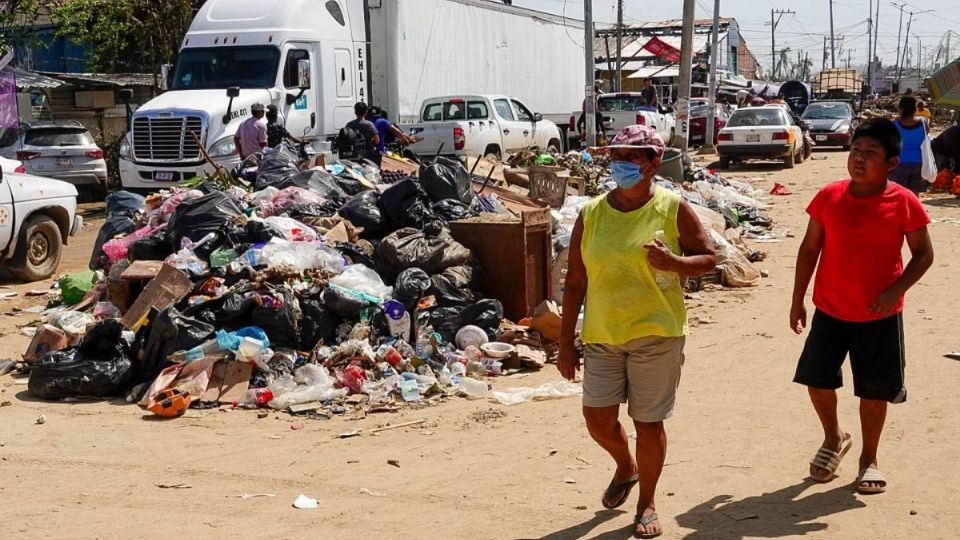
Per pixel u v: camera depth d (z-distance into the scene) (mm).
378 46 20438
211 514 5094
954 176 19906
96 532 4824
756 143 26031
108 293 9242
